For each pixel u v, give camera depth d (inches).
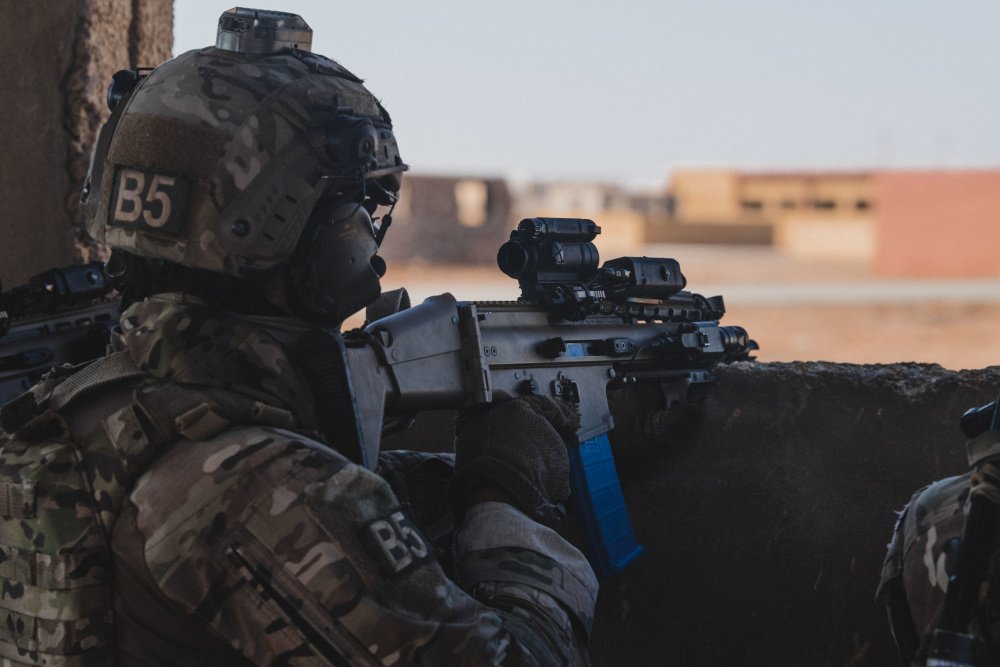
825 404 96.5
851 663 94.7
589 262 91.8
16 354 112.9
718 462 101.0
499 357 84.0
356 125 66.5
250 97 64.7
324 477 58.0
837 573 95.3
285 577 56.3
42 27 129.8
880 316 1119.0
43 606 59.1
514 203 1942.7
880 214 1624.0
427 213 1593.3
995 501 53.9
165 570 57.6
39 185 132.2
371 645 56.1
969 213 1569.9
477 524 72.4
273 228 64.2
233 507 57.4
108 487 59.8
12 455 61.7
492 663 59.1
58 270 115.2
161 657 59.5
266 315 67.0
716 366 103.0
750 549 99.4
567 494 80.7
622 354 94.0
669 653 103.1
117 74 69.8
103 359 65.4
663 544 103.2
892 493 93.4
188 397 60.4
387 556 57.8
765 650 98.7
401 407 79.0
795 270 1678.2
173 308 64.2
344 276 68.2
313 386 65.5
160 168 63.8
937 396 91.7
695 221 2000.5
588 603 71.2
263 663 56.8
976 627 53.2
